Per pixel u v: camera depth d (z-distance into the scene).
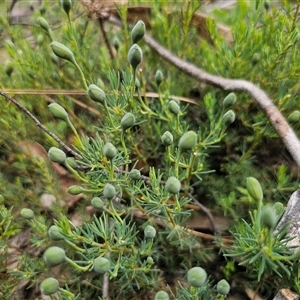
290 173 0.19
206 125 0.20
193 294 0.12
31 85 0.20
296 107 0.18
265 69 0.18
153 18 0.22
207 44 0.21
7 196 0.18
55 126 0.20
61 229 0.13
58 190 0.18
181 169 0.19
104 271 0.11
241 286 0.16
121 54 0.22
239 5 0.20
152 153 0.20
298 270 0.12
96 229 0.13
